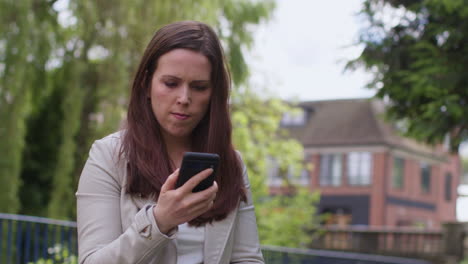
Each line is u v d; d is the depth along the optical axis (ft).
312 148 93.09
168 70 4.54
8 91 30.63
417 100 20.48
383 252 51.29
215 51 4.66
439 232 48.32
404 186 93.09
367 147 89.81
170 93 4.58
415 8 19.88
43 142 42.45
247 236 5.18
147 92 4.84
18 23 30.78
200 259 4.85
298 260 23.58
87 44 33.73
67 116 32.96
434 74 19.08
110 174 4.67
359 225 89.25
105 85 31.78
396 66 20.39
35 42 31.94
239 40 44.34
